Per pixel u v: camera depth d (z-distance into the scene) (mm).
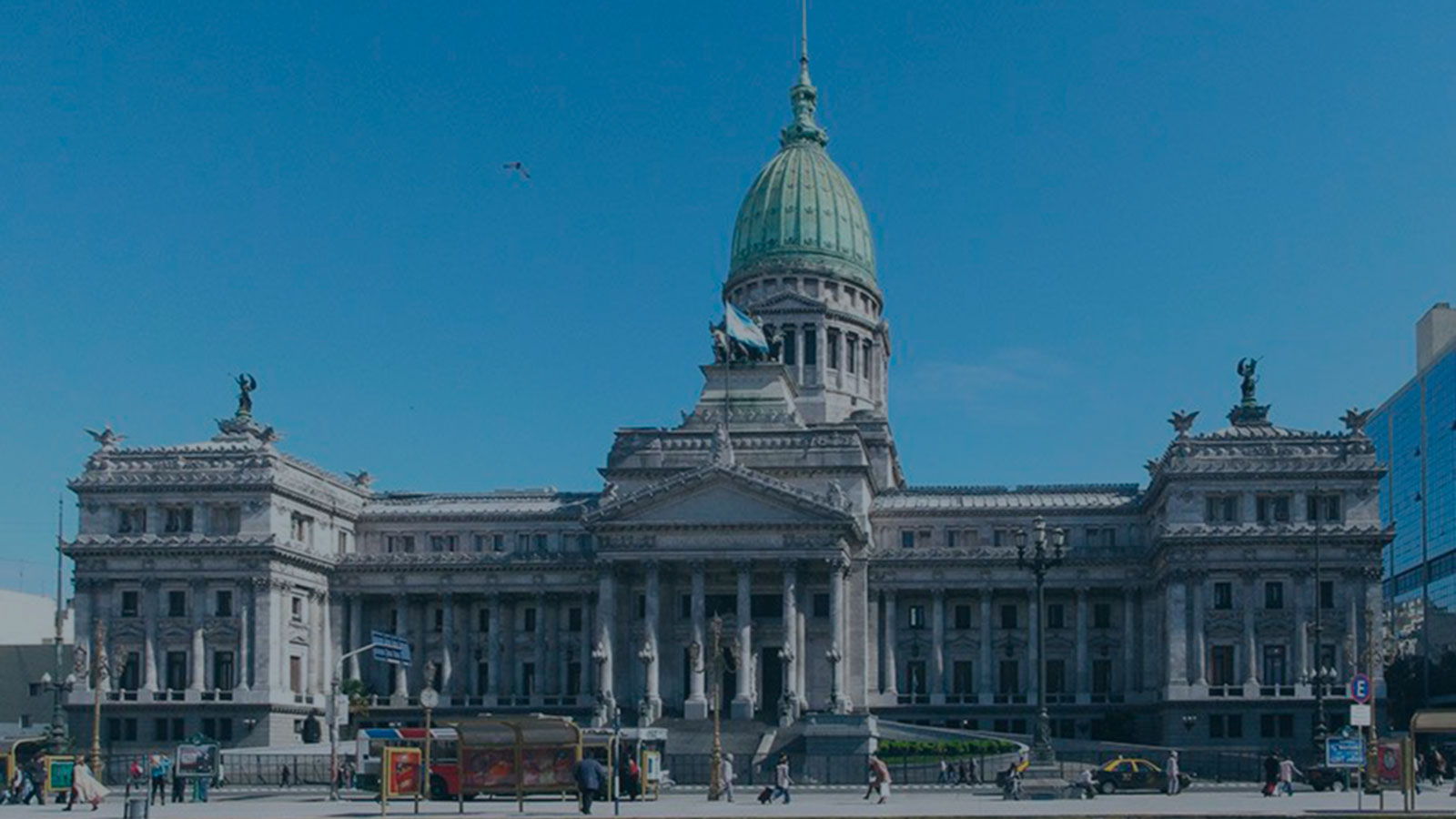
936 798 101438
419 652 179125
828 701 159250
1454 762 139750
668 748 144000
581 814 76688
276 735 162000
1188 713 156625
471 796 96812
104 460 167500
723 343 185750
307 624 172000
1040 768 100000
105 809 92875
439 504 186875
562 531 180625
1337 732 154500
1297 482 158875
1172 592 158750
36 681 195125
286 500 167750
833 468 173250
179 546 163125
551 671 177125
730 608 167875
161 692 162000
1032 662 173250
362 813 84500
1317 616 127188
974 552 174000
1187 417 163500
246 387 176500
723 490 162750
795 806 87375
